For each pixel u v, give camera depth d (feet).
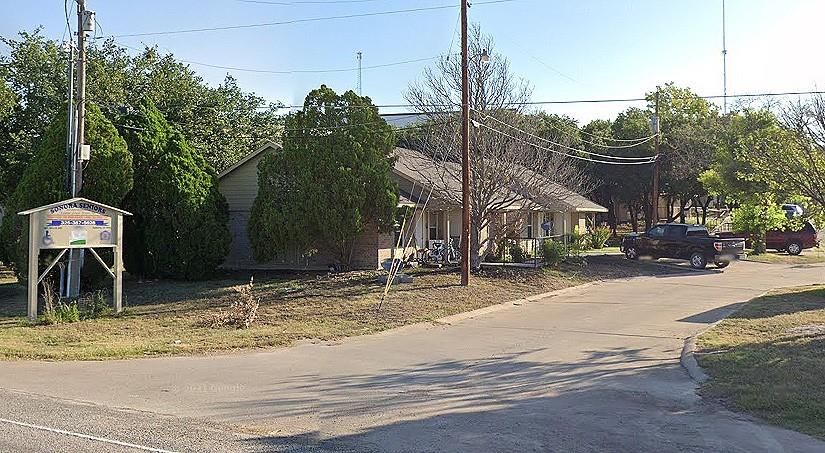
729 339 41.93
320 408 28.35
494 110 80.69
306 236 73.41
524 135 82.23
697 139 155.33
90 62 92.79
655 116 136.56
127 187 67.82
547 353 40.88
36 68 92.48
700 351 38.86
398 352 42.01
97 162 65.57
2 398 30.04
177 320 54.08
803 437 23.27
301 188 73.00
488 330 49.67
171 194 71.61
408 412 27.63
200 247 72.69
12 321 54.29
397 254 82.69
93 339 46.96
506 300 64.59
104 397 30.32
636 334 47.01
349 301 60.39
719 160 124.06
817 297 62.08
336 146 73.77
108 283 69.92
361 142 75.15
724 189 122.83
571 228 140.46
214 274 76.48
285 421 26.25
